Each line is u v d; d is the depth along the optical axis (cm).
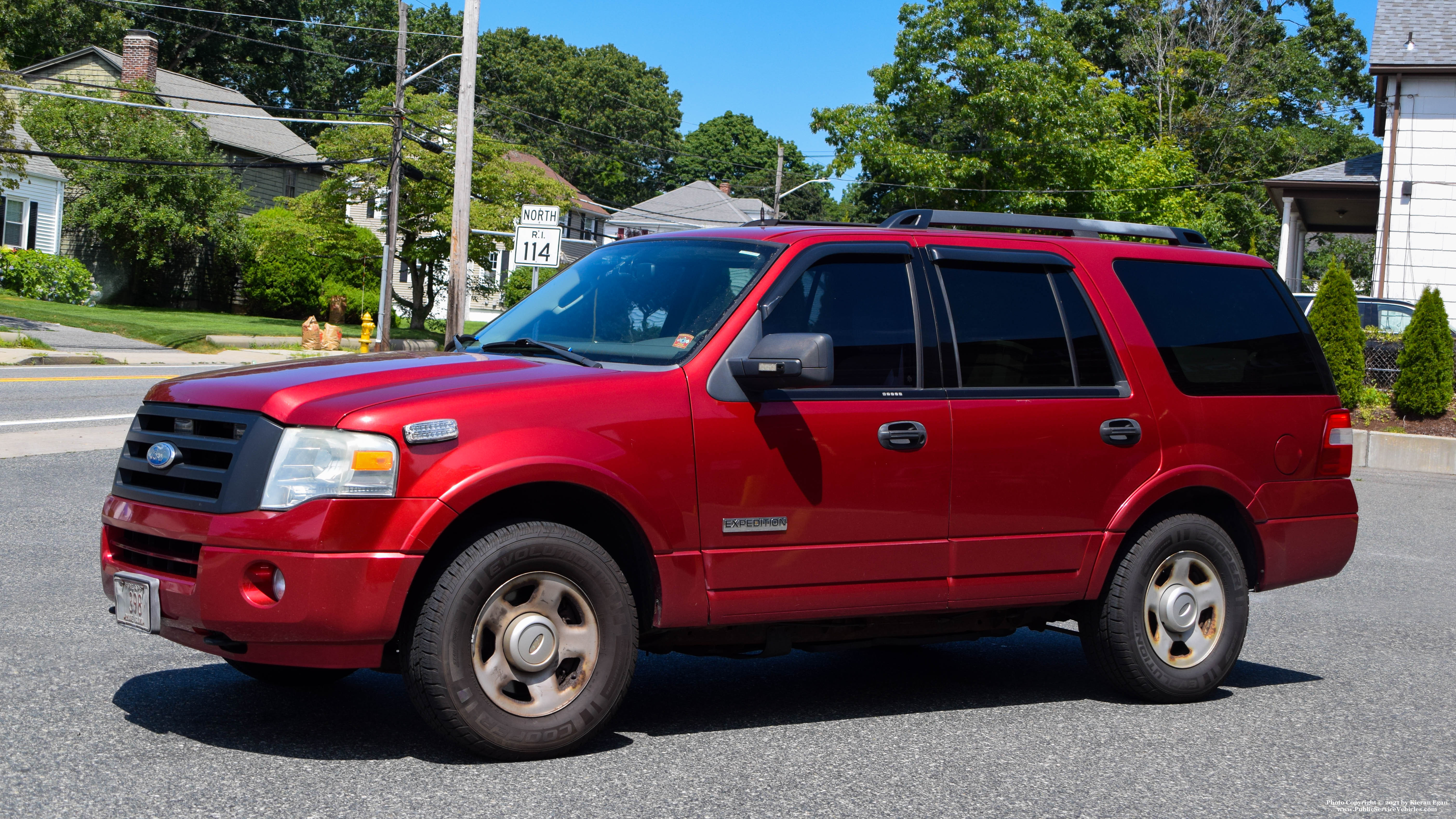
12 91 4056
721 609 457
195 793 383
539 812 377
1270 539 581
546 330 510
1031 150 3925
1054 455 520
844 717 513
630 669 441
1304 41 6356
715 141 11044
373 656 404
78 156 2891
